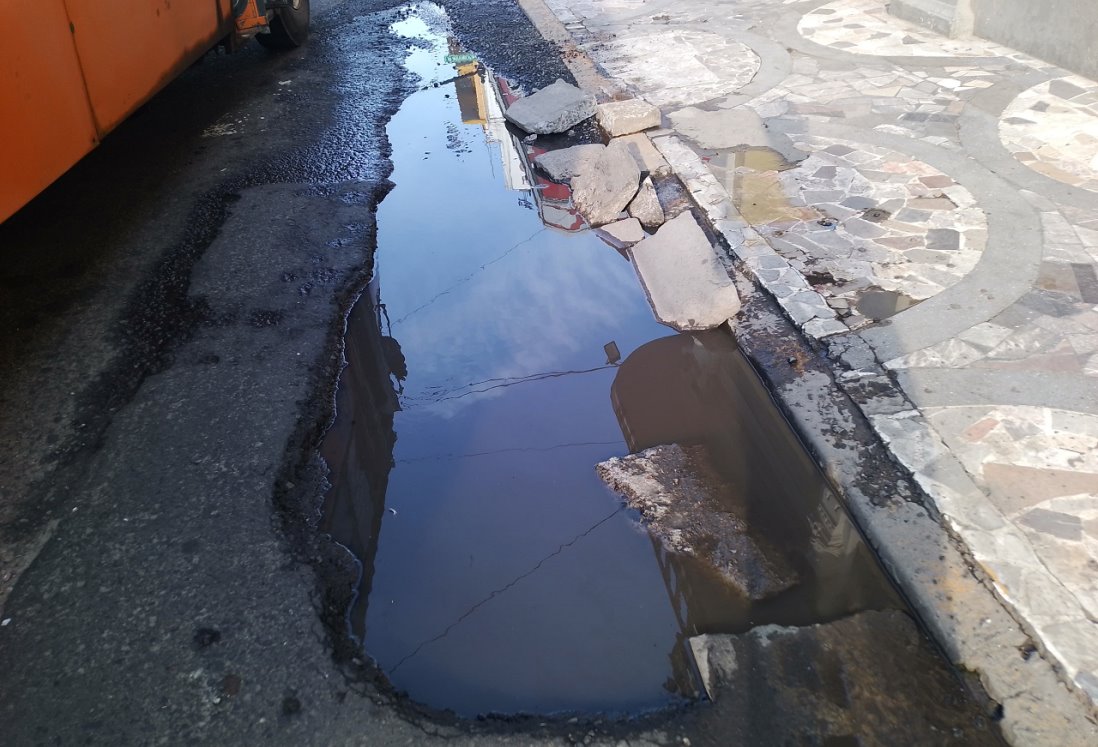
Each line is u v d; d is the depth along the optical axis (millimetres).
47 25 3961
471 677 2518
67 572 2785
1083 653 2246
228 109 6973
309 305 4281
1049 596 2406
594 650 2588
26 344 4000
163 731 2281
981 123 5445
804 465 3199
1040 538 2594
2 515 3029
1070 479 2787
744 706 2289
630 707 2381
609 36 8086
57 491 3129
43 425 3467
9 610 2652
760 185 4996
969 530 2639
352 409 3746
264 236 4930
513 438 3568
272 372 3768
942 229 4320
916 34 7215
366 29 9164
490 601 2789
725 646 2453
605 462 3346
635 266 4734
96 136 4508
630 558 2908
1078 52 5992
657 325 4215
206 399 3598
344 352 4094
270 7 7648
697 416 3553
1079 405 3088
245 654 2496
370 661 2545
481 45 8367
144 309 4246
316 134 6410
